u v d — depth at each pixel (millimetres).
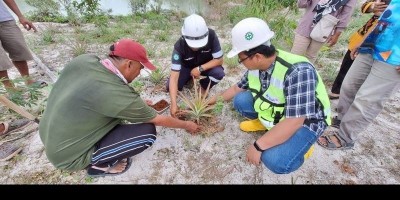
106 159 1732
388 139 2221
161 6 7348
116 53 1488
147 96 2824
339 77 2594
